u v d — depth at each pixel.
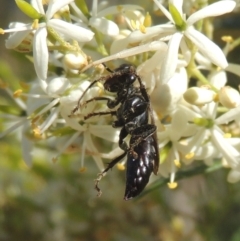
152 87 0.11
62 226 0.17
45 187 0.17
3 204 0.17
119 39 0.11
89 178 0.17
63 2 0.11
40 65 0.11
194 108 0.11
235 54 0.14
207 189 0.16
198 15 0.11
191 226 0.17
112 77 0.11
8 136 0.17
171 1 0.11
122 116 0.11
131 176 0.11
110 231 0.17
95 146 0.12
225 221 0.15
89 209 0.17
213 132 0.11
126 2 0.17
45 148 0.15
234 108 0.11
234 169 0.11
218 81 0.12
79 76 0.11
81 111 0.11
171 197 0.17
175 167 0.12
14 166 0.17
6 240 0.17
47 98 0.11
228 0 0.11
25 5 0.11
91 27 0.11
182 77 0.11
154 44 0.11
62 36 0.11
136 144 0.11
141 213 0.17
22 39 0.11
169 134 0.11
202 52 0.11
